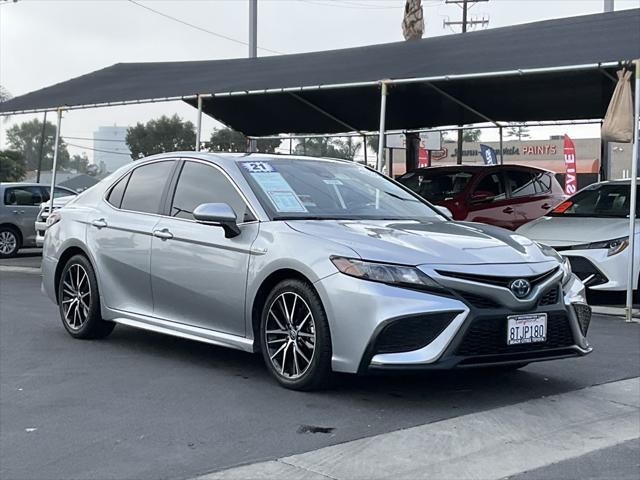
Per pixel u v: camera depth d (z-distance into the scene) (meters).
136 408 5.18
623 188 10.38
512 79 11.67
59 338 7.45
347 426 4.77
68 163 37.47
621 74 8.63
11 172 48.31
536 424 4.86
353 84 10.37
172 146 29.95
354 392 5.49
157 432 4.70
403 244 5.13
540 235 9.63
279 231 5.52
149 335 7.58
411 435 4.62
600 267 8.97
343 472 4.06
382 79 10.09
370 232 5.36
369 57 11.94
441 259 4.98
